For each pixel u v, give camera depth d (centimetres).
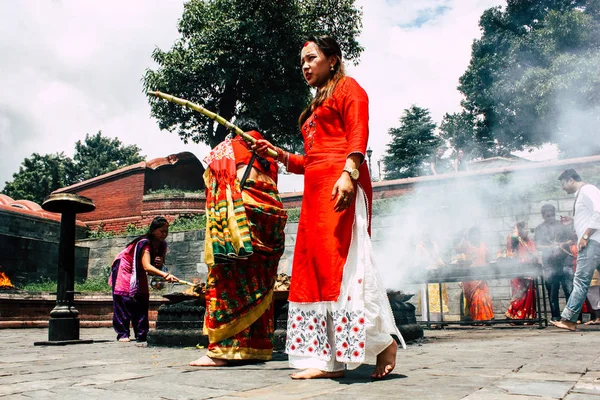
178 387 210
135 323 562
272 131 2436
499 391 185
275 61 2220
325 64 255
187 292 464
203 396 188
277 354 361
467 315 811
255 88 2262
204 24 2188
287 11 2217
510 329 684
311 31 2256
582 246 475
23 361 332
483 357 315
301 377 228
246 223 299
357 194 235
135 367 288
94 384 221
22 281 1313
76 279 1520
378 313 222
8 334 748
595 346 382
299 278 240
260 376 243
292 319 239
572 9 2408
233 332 297
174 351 403
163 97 266
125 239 1538
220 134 2312
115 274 580
